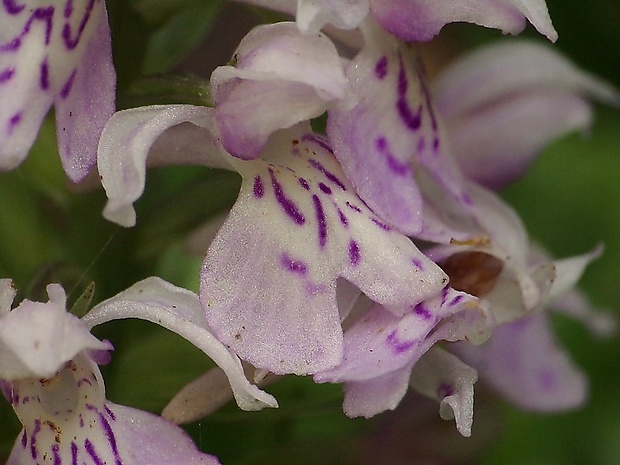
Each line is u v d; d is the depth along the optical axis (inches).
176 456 3.4
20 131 3.3
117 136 3.3
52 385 3.4
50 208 3.8
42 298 3.7
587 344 5.1
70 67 3.3
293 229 3.4
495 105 4.4
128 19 3.6
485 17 3.5
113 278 3.8
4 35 3.3
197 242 3.9
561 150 5.2
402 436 4.9
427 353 3.6
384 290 3.4
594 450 5.0
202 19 3.8
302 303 3.4
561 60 4.4
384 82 3.5
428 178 3.7
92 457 3.4
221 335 3.3
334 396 4.0
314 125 4.0
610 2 5.0
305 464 4.3
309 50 3.4
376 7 3.5
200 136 3.5
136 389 3.8
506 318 3.7
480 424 5.0
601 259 5.2
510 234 3.8
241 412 4.0
